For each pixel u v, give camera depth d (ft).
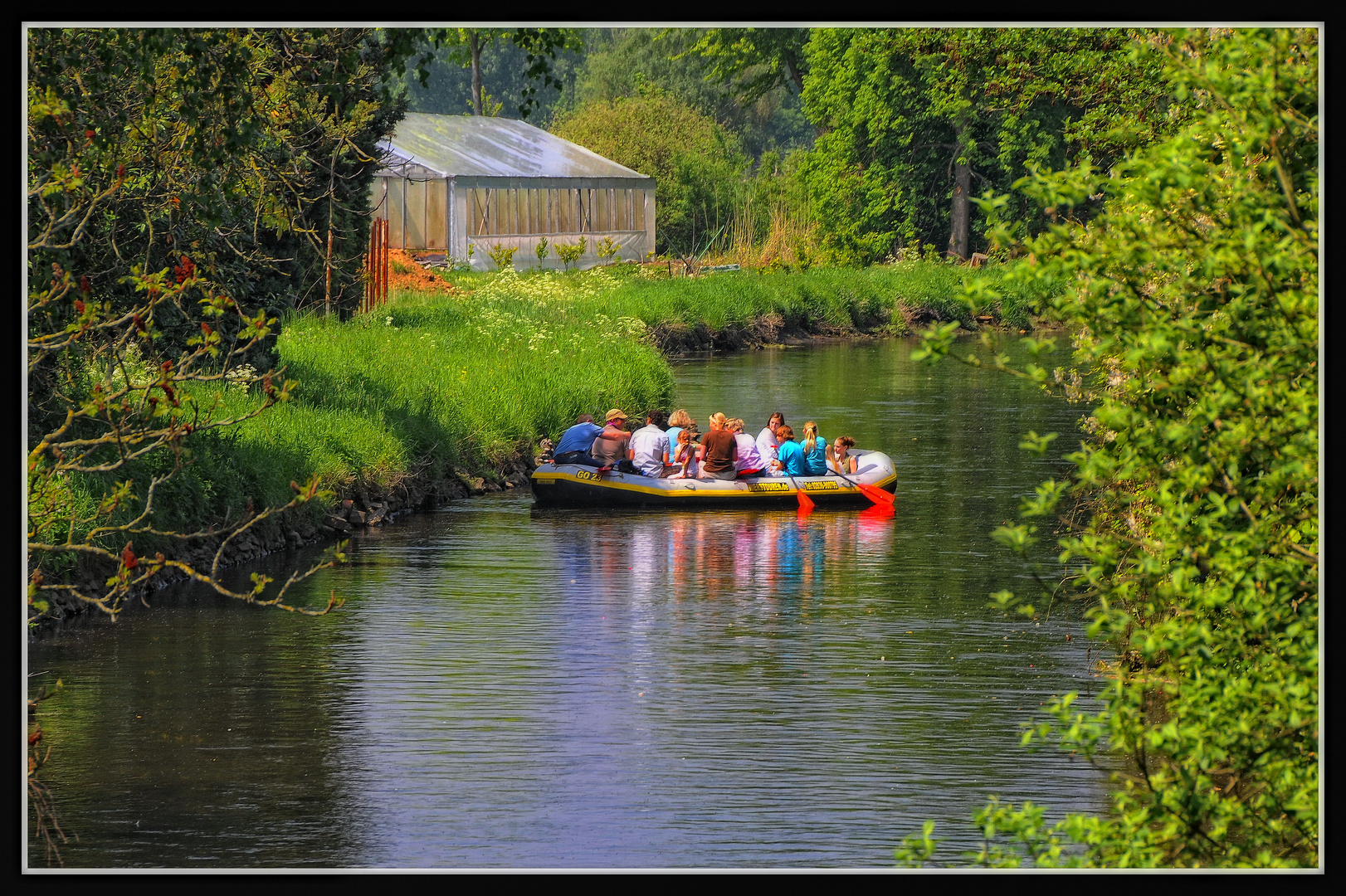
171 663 146.41
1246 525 69.56
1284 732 69.10
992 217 71.00
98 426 170.81
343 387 262.88
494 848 99.66
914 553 205.26
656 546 211.82
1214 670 70.54
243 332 103.91
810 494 245.86
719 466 250.37
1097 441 156.35
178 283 103.24
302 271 287.28
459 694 135.95
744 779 113.50
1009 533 71.05
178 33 117.50
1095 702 132.26
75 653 149.89
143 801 108.37
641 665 146.10
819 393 400.26
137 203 149.59
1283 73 66.13
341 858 97.55
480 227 632.79
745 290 590.96
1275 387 65.41
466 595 178.19
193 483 188.65
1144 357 67.15
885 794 110.11
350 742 122.21
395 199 612.70
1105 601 72.74
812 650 151.94
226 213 159.33
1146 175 66.59
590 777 114.01
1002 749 120.16
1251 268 65.41
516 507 246.27
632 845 100.17
